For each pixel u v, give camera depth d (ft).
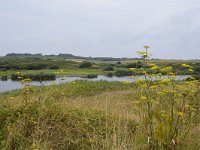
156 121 15.12
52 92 24.30
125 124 18.17
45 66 166.81
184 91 15.62
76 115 19.02
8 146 15.98
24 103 19.74
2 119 18.31
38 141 15.90
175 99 15.71
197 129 16.63
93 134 17.03
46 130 16.97
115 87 55.47
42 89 25.12
